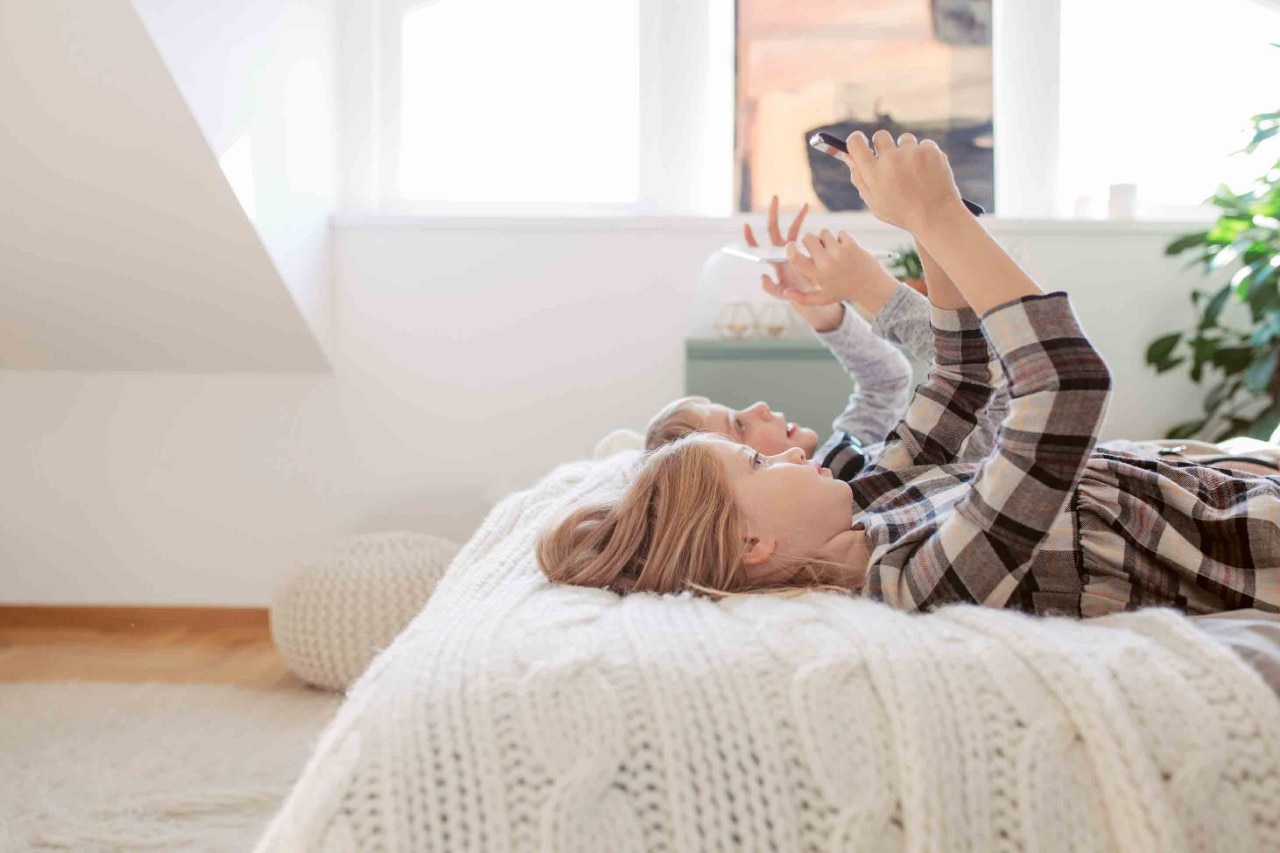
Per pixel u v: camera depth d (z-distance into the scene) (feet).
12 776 6.12
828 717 2.24
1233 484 3.53
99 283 9.16
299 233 9.30
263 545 10.23
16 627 10.25
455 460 10.12
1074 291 9.86
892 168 3.03
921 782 2.15
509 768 2.15
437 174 10.50
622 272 10.01
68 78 7.32
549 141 10.50
